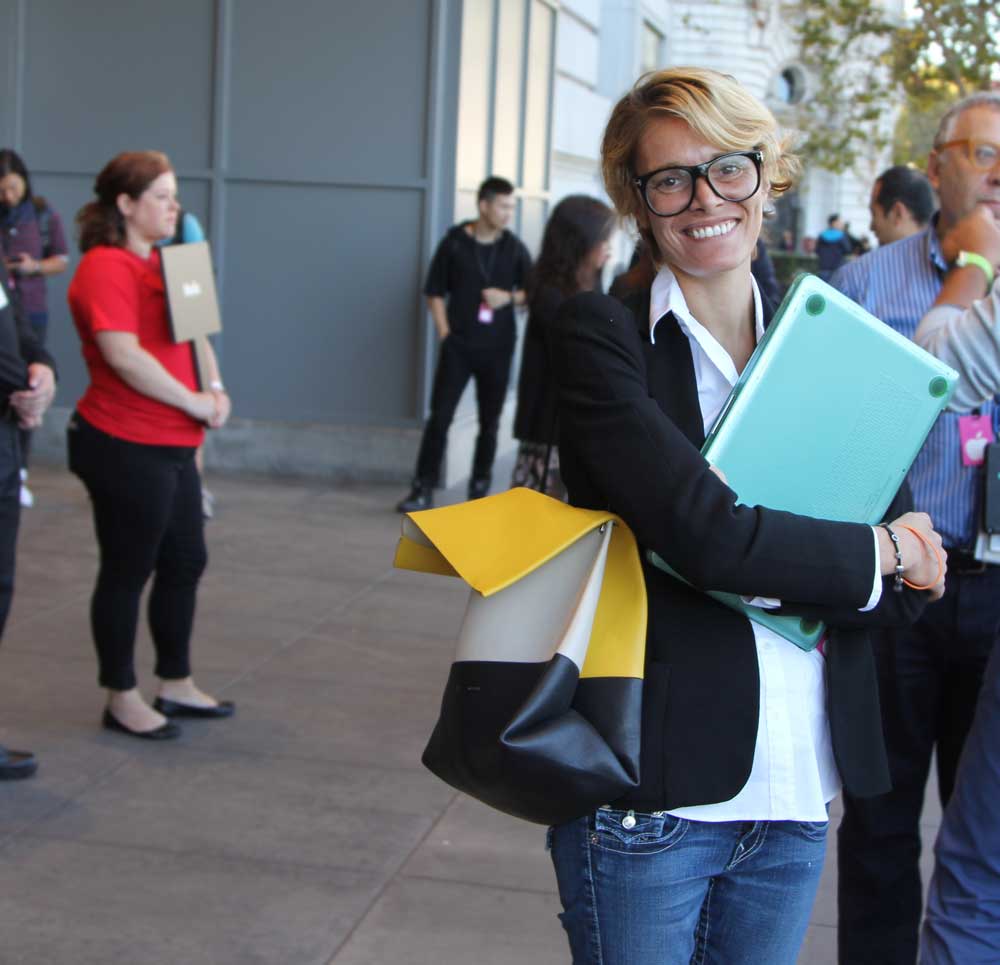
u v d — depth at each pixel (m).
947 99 19.80
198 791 4.25
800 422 1.91
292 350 9.36
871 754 1.99
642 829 1.90
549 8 11.72
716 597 1.91
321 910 3.53
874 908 3.00
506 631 1.87
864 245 23.59
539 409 5.06
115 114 9.32
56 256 8.60
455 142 9.08
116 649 4.59
